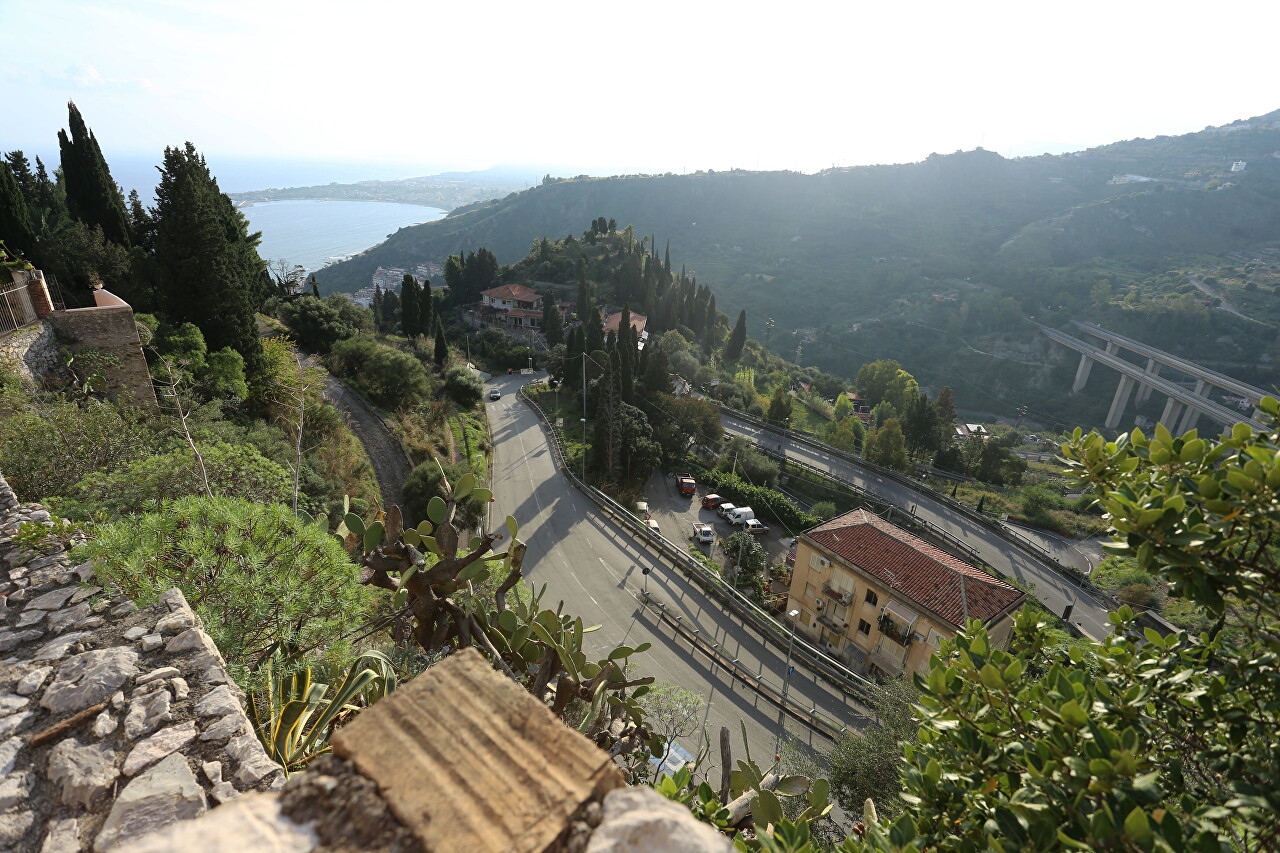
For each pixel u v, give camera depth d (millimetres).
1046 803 2727
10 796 3193
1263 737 3031
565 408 58562
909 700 16922
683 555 33156
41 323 16281
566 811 1108
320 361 40125
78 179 32719
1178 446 3242
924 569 26875
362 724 1262
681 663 25391
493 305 96625
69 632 4523
